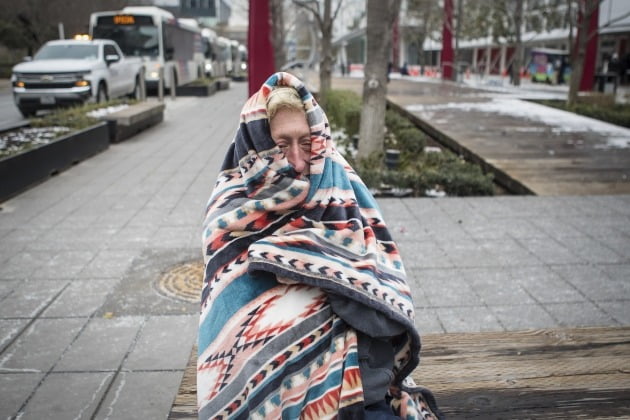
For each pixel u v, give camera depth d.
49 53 16.80
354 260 1.55
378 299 1.51
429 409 1.84
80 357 3.44
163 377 3.21
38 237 5.77
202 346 1.54
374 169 8.48
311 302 1.52
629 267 4.83
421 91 24.77
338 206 1.57
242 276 1.52
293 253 1.48
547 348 3.15
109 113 12.98
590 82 23.92
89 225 6.18
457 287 4.42
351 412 1.47
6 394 3.05
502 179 8.65
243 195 1.58
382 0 8.70
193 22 32.25
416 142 10.70
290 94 1.51
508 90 26.86
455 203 6.98
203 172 9.02
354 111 11.92
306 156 1.56
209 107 20.41
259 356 1.48
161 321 3.89
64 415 2.87
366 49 9.12
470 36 41.41
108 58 17.03
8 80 35.41
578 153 10.05
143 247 5.45
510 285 4.46
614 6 30.22
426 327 3.77
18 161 7.56
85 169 9.30
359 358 1.53
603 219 6.29
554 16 32.94
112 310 4.07
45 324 3.87
